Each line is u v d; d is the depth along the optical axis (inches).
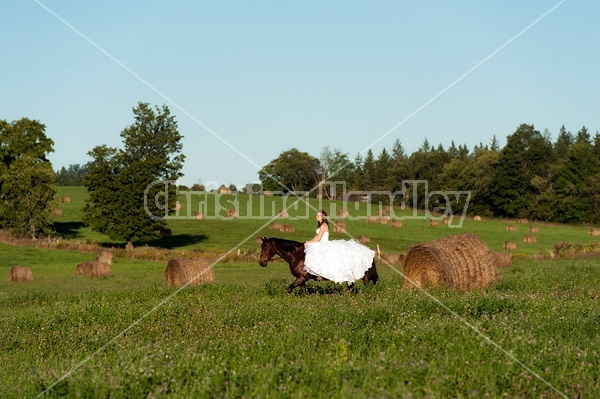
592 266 1111.0
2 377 386.3
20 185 2613.2
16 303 835.4
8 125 3218.5
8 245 2276.1
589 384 313.7
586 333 429.1
